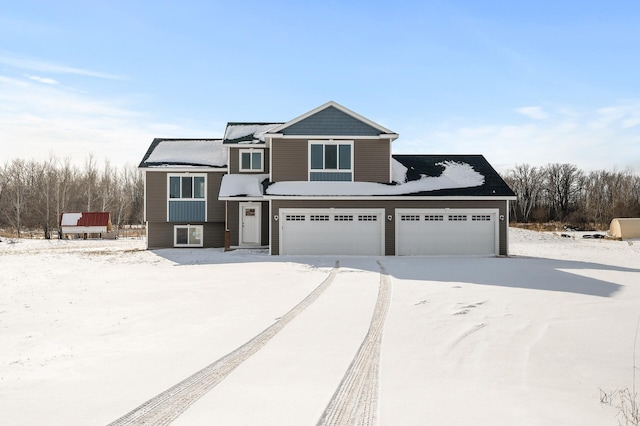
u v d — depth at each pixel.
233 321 10.36
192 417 5.20
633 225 41.38
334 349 7.95
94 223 45.03
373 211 24.22
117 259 23.11
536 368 6.85
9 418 5.25
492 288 13.60
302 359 7.44
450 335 8.66
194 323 10.34
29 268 19.98
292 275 17.02
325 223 24.20
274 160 25.45
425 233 24.28
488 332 8.77
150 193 28.97
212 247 29.45
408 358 7.38
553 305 11.09
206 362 7.42
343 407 5.42
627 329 8.88
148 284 15.63
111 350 8.38
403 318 10.10
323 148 25.50
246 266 19.62
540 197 88.25
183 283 15.73
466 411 5.26
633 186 85.62
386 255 24.09
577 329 8.88
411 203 24.25
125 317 11.12
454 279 15.49
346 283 15.13
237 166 29.05
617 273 16.80
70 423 5.09
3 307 12.28
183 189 29.09
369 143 25.56
